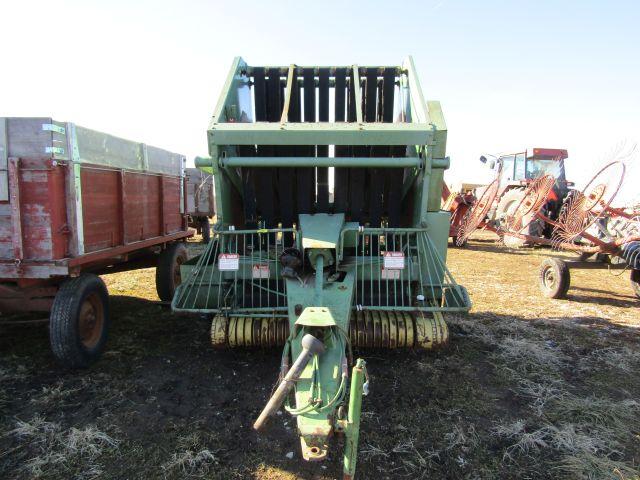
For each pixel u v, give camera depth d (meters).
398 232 4.00
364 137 3.75
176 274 6.08
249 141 3.77
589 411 3.31
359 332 3.95
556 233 7.38
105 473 2.54
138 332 4.84
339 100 4.88
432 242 4.01
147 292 6.77
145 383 3.63
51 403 3.28
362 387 2.12
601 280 8.55
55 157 3.33
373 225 4.74
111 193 4.24
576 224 6.70
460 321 5.45
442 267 4.02
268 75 4.91
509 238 8.63
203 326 5.07
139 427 3.00
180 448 2.78
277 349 4.36
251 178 4.58
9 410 3.18
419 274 3.99
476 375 3.90
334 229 3.76
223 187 4.05
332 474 2.57
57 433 2.90
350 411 2.07
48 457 2.65
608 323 5.54
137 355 4.20
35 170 3.31
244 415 3.18
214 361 4.09
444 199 14.13
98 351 4.02
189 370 3.89
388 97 4.95
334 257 3.57
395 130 3.73
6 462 2.62
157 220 5.51
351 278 3.48
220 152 3.94
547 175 8.04
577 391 3.67
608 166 6.10
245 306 4.17
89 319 3.94
